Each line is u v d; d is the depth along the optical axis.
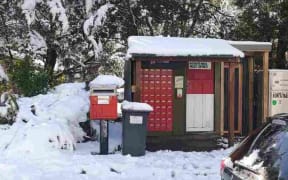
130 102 10.70
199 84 11.93
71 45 17.62
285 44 18.09
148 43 11.58
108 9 16.66
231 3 20.08
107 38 18.48
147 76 11.73
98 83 10.39
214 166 9.55
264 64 12.16
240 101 12.30
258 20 18.44
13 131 10.80
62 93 12.77
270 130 4.30
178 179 8.53
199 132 11.93
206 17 19.66
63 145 10.60
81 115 12.05
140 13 18.14
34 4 15.20
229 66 11.88
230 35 19.64
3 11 15.98
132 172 8.89
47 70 15.30
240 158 4.29
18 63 14.27
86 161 9.60
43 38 16.31
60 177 8.41
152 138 11.66
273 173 3.70
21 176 8.36
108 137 11.52
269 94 12.16
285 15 18.02
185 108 11.86
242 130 12.61
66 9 16.67
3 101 11.70
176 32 19.39
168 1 18.27
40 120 11.29
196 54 11.14
